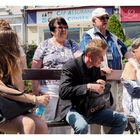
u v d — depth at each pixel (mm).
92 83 5309
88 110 5262
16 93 4406
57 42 6105
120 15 21078
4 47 4492
